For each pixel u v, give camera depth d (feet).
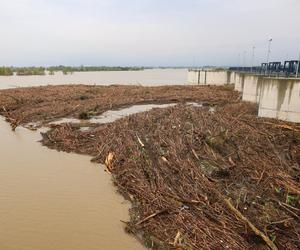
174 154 40.11
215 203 27.89
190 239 23.13
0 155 46.50
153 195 30.53
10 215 29.04
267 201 28.50
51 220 28.19
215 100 97.81
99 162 43.19
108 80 260.21
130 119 63.77
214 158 38.65
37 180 37.09
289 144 43.93
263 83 61.31
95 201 31.73
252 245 22.22
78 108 82.38
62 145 50.93
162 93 116.16
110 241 24.98
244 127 52.54
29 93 109.70
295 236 23.13
